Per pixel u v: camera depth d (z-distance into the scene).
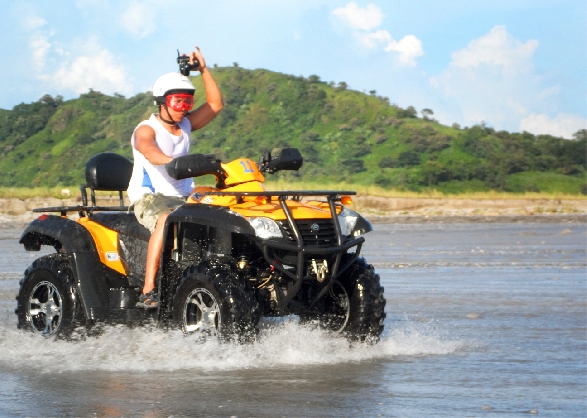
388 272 18.58
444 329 10.84
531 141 152.12
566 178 137.62
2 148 159.00
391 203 62.91
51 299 9.95
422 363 8.50
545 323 11.30
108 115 164.00
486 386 7.40
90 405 6.70
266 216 8.45
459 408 6.59
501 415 6.37
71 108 165.38
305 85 176.88
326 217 8.82
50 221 10.20
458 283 16.33
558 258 22.34
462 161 141.62
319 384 7.46
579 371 8.10
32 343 9.66
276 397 6.94
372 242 29.91
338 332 9.35
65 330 9.64
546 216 54.53
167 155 9.72
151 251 9.12
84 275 9.62
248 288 8.48
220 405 6.66
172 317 8.81
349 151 150.00
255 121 161.12
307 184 70.31
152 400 6.84
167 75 9.71
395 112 166.50
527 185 132.62
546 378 7.76
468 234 35.72
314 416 6.31
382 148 150.38
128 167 10.93
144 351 8.87
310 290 8.98
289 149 9.66
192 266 8.69
